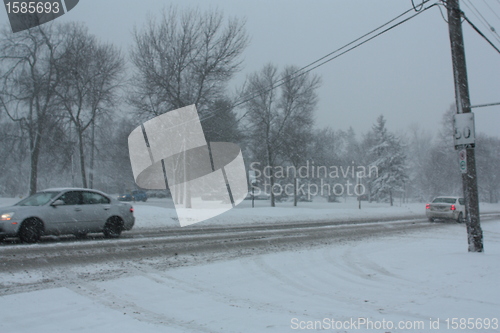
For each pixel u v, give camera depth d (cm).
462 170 1146
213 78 2858
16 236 1116
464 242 1452
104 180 4884
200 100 2847
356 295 727
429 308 639
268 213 2653
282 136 3612
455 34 1145
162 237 1384
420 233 1775
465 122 1129
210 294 717
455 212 2323
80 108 2842
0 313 573
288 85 3534
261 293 736
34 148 2778
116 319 566
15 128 2897
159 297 686
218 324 554
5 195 4638
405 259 1074
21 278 761
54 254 988
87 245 1138
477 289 761
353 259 1085
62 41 2788
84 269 855
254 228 1867
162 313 602
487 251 1209
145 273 845
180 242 1280
